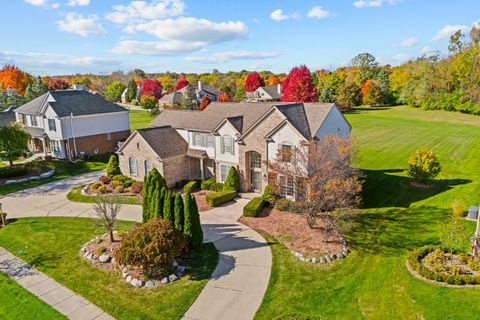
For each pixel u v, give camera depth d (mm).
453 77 87250
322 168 22766
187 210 20141
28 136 42719
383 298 15820
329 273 18125
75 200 31125
